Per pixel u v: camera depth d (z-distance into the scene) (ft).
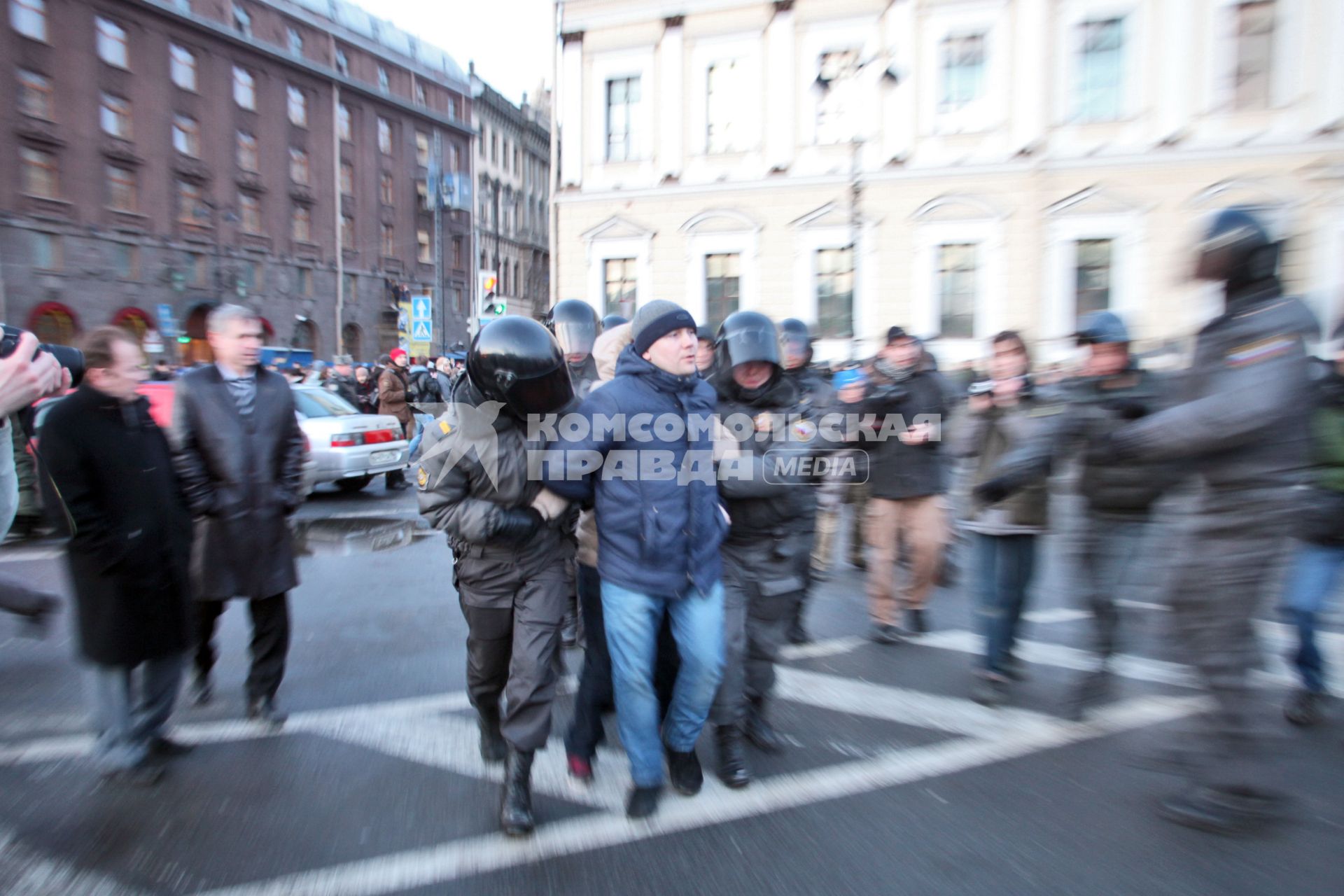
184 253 122.42
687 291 71.67
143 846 9.70
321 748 12.29
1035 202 61.41
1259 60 57.06
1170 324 59.21
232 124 129.49
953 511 20.48
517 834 9.81
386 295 158.61
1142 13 58.75
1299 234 56.24
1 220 101.45
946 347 63.72
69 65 107.96
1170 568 10.51
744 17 68.44
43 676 15.17
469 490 10.08
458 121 172.96
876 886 8.86
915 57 63.98
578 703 11.37
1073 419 12.54
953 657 16.20
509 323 9.75
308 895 8.79
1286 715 12.89
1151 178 59.16
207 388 12.39
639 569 9.99
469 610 10.42
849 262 67.05
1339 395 12.23
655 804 10.41
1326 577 12.37
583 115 73.61
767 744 12.15
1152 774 11.30
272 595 12.79
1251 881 8.89
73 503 10.53
